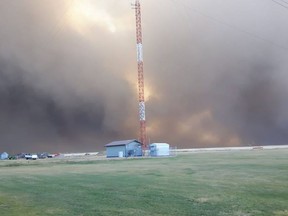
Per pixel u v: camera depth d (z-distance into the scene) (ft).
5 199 66.54
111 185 83.92
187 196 65.26
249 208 53.78
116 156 328.08
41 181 97.30
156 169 130.72
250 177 93.15
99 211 53.36
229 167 128.06
